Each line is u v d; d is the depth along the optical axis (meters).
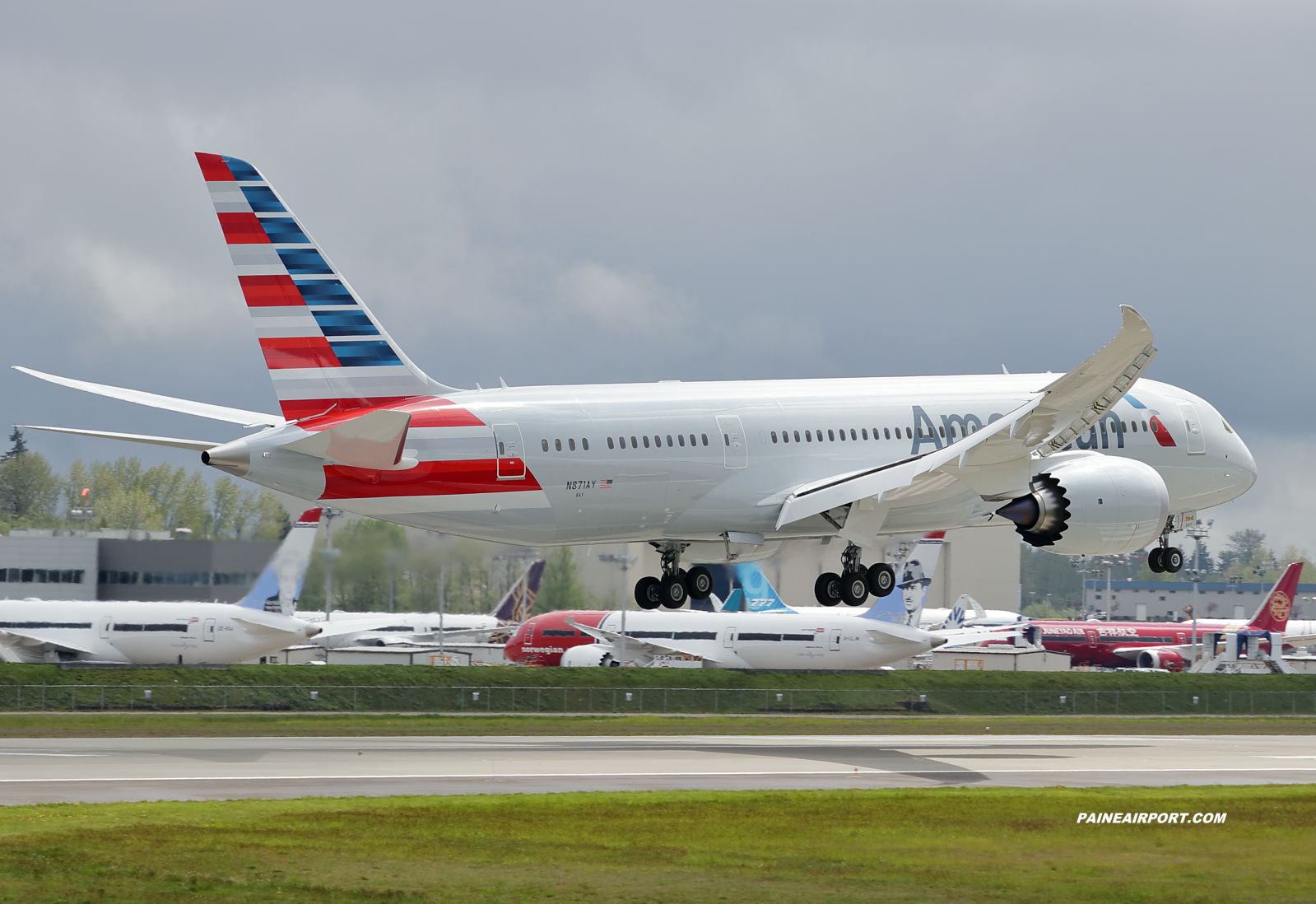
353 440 90.12
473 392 103.25
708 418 107.69
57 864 57.16
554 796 78.62
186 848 60.72
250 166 98.31
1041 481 105.69
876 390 115.81
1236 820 76.25
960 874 59.19
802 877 57.69
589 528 104.94
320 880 55.16
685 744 117.81
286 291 98.94
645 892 54.19
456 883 55.28
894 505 113.06
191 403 106.69
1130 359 93.69
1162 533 112.88
